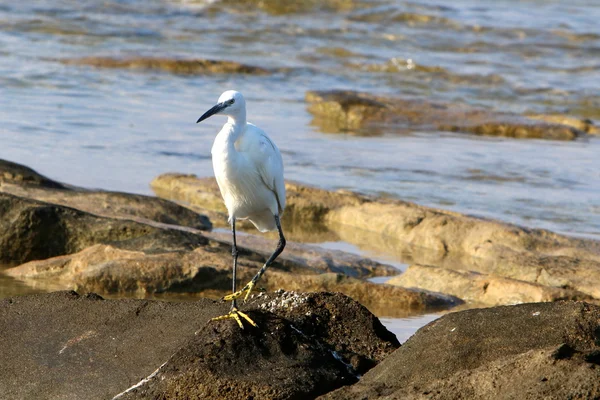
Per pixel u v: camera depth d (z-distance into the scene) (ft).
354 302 27.63
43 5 126.93
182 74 94.84
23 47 101.65
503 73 103.65
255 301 28.17
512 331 24.07
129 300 29.22
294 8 134.51
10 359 27.76
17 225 43.14
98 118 74.38
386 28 126.11
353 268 44.29
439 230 49.75
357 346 26.96
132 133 70.54
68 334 28.35
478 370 22.16
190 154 65.77
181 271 39.34
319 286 39.47
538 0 150.61
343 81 97.50
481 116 82.02
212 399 24.36
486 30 125.39
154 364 26.43
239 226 51.29
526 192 59.47
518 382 21.42
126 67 94.99
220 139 29.32
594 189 60.75
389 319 36.94
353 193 55.31
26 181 50.88
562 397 20.43
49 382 26.73
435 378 23.50
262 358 25.23
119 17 124.36
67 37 110.11
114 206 48.80
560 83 99.60
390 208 52.90
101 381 26.35
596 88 97.76
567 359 21.38
